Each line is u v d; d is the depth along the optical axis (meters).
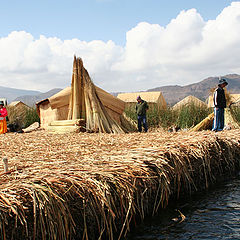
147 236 3.36
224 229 3.42
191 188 5.01
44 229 2.67
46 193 2.83
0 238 2.42
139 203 3.79
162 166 4.09
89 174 3.36
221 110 8.73
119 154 4.55
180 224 3.65
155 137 7.06
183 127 12.20
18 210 2.56
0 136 9.80
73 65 11.38
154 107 13.66
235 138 6.74
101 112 10.75
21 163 4.20
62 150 5.43
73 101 11.45
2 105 12.30
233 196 4.70
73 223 2.88
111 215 3.33
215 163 5.80
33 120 15.48
